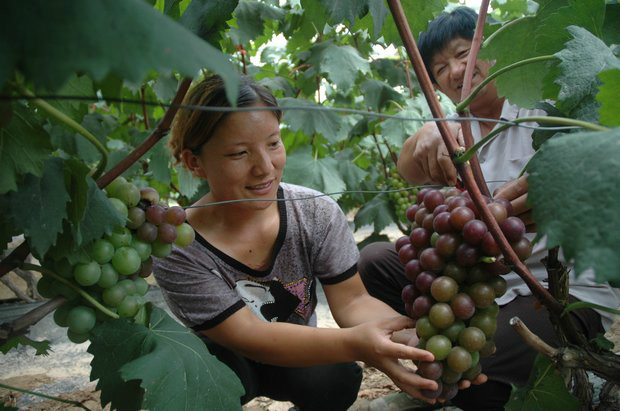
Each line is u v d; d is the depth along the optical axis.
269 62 3.47
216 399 0.87
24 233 0.75
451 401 1.51
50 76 0.39
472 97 0.89
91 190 0.78
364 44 2.91
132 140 2.41
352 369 1.58
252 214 1.34
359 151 3.48
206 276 1.31
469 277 0.88
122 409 0.89
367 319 1.39
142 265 0.95
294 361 1.23
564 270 0.89
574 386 1.06
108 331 0.88
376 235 3.11
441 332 0.89
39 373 2.10
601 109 0.75
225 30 0.92
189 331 0.99
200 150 1.22
